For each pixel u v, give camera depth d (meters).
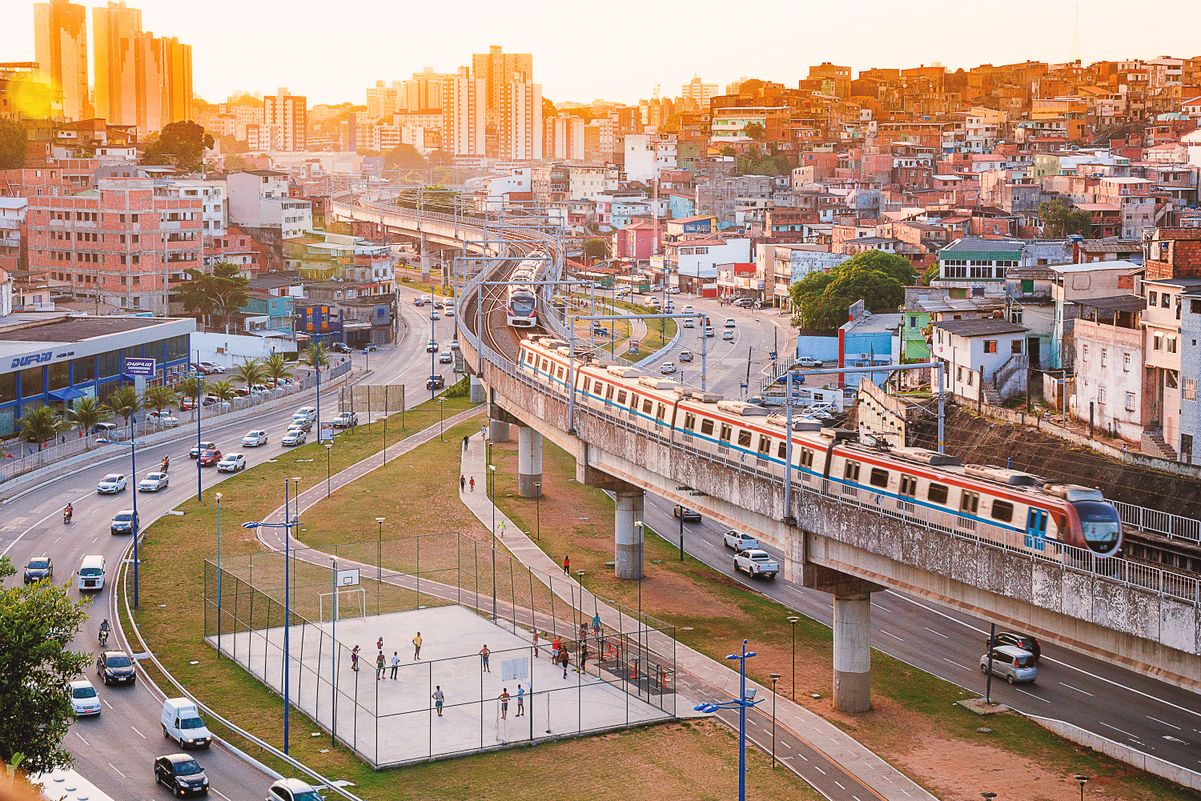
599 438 139.75
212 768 95.38
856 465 102.88
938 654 121.81
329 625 125.19
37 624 85.94
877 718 106.12
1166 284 148.88
